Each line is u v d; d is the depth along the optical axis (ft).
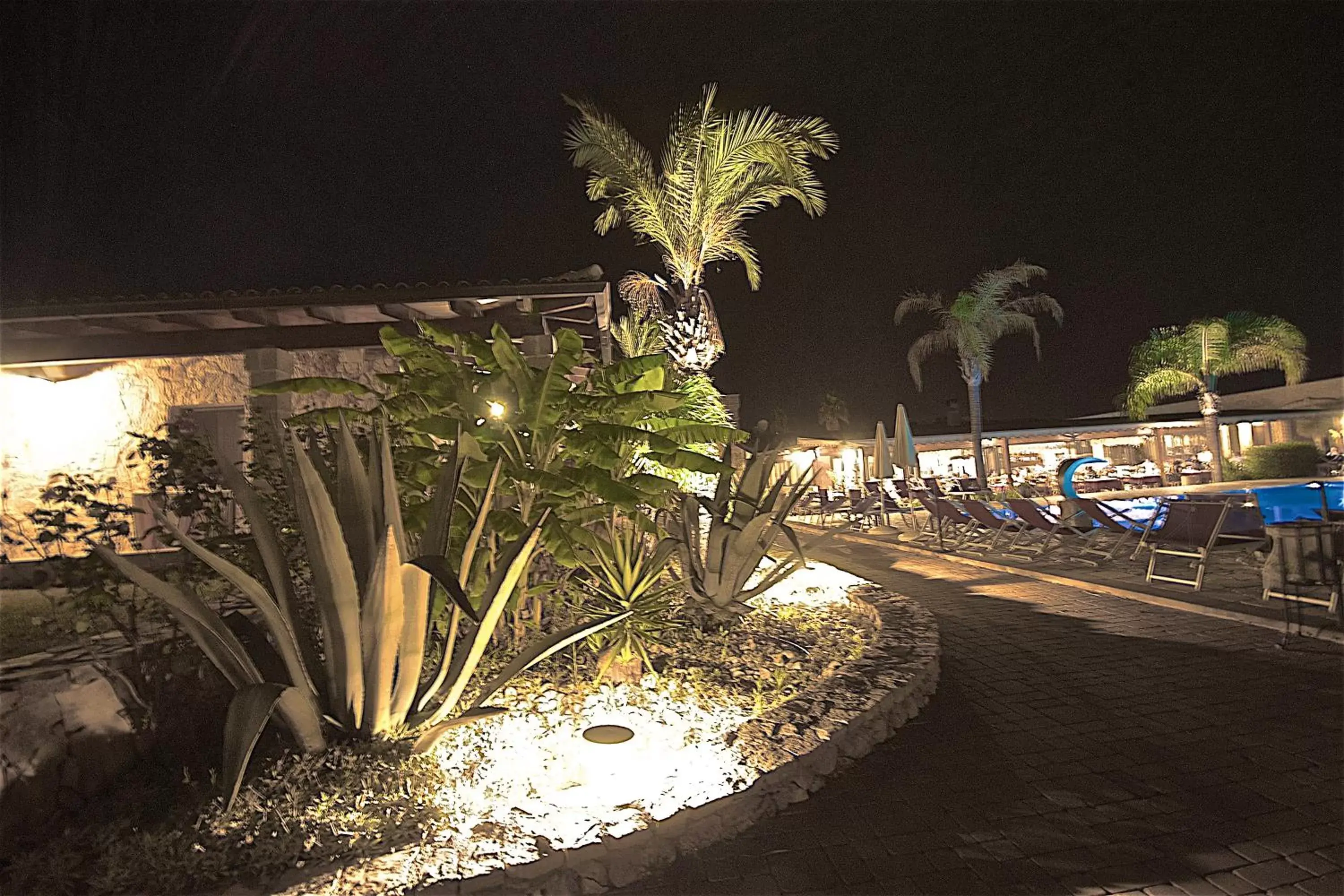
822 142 44.21
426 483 17.75
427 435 19.42
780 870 9.93
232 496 15.08
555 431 18.70
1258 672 16.66
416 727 12.93
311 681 12.42
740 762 12.28
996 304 79.10
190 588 13.09
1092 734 13.83
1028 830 10.58
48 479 29.58
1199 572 25.05
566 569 20.99
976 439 80.33
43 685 11.41
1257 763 12.16
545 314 29.48
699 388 32.48
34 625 15.61
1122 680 16.78
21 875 9.62
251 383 28.12
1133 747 13.12
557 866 9.69
